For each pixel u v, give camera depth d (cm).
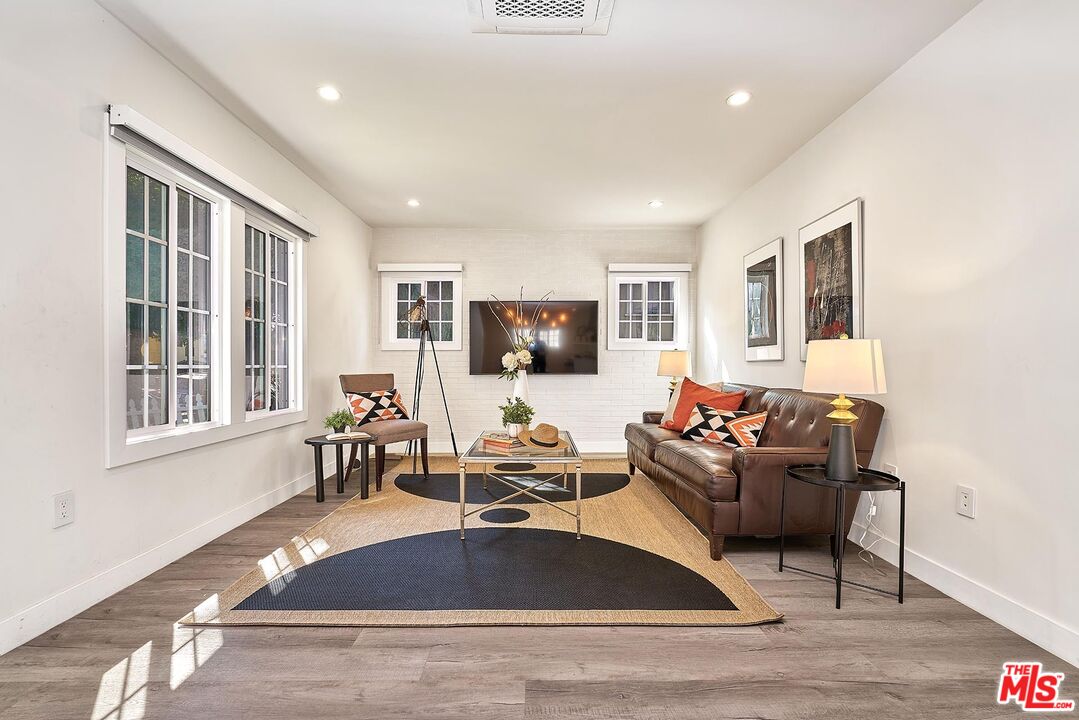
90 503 235
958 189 252
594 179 477
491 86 314
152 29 260
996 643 209
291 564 285
